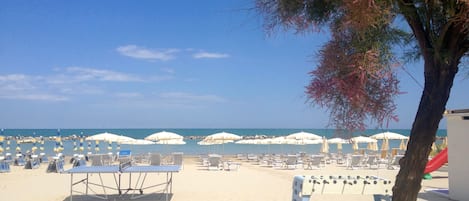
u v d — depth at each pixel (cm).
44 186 1438
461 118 1052
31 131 13350
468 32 255
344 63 257
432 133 268
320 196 1127
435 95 269
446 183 1507
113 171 1049
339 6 255
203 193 1263
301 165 2331
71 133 11419
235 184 1485
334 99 263
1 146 3016
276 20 282
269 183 1513
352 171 2050
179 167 1160
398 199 272
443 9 259
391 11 248
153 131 12738
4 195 1239
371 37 253
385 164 2380
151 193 1262
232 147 4859
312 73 269
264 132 12794
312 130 12825
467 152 1036
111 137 2788
